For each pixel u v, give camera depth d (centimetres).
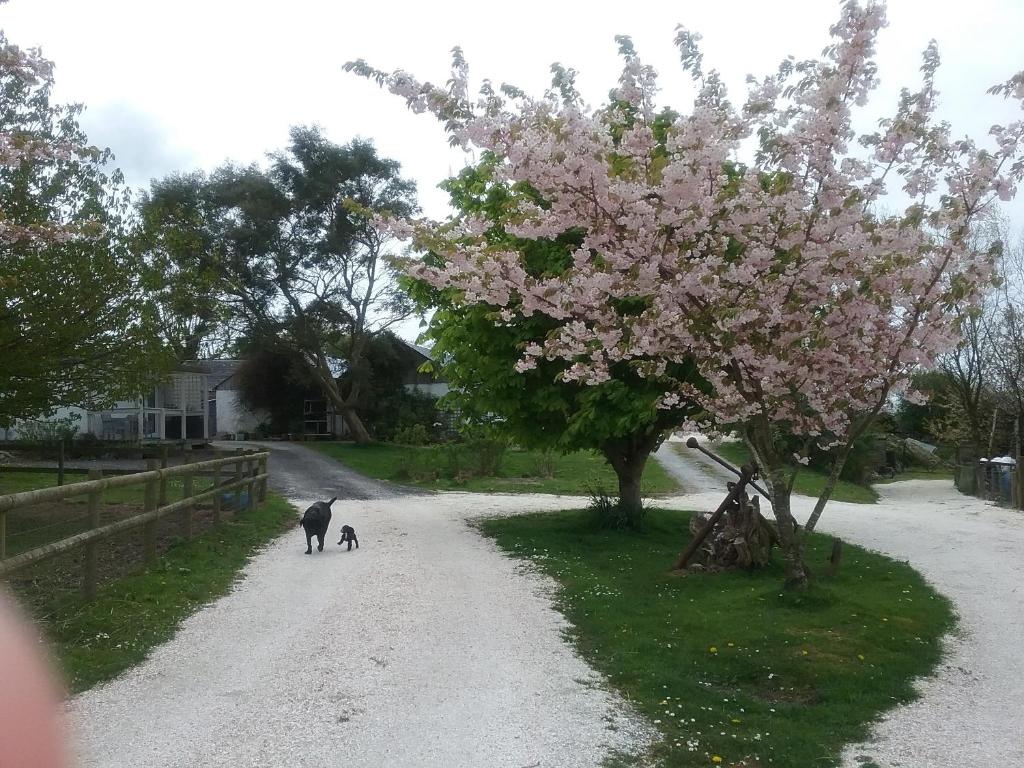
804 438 1370
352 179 3959
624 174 675
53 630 674
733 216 710
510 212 770
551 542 1262
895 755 510
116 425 4016
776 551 1180
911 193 769
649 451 1459
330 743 486
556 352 788
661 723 543
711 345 777
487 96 661
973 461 2578
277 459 3253
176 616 768
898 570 1079
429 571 1020
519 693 587
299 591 892
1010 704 609
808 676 647
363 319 4188
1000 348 2431
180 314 1734
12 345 1250
